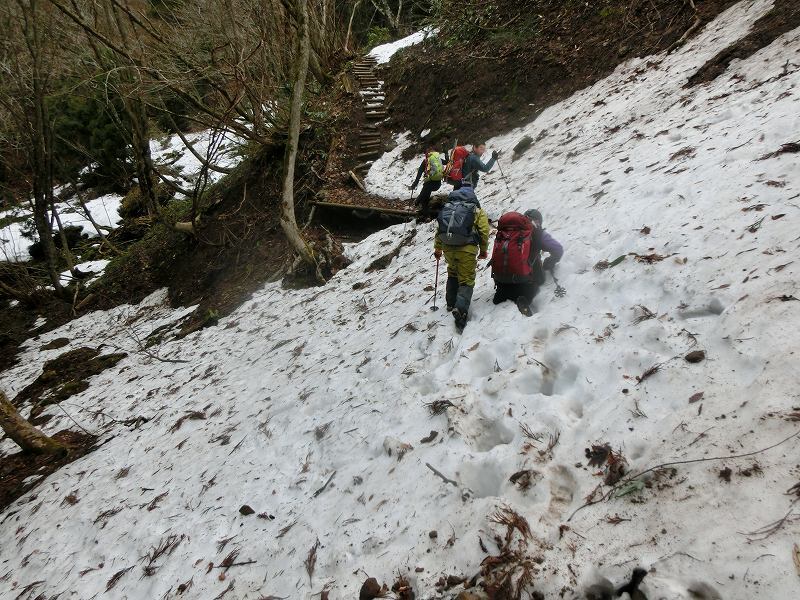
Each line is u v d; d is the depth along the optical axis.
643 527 2.28
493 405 3.54
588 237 4.88
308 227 12.18
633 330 3.42
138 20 12.95
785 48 6.20
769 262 3.18
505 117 11.77
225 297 12.07
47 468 7.36
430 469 3.27
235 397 6.41
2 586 4.89
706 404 2.61
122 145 20.25
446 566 2.67
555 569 2.33
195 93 14.04
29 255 19.88
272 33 15.20
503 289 4.53
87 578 4.27
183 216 16.30
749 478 2.16
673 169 5.21
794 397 2.34
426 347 4.76
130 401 8.42
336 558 3.07
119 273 16.53
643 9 10.23
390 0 31.20
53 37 14.64
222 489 4.48
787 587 1.77
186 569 3.78
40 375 11.46
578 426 3.02
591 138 8.09
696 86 7.09
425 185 9.20
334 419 4.52
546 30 12.56
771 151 4.39
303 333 7.41
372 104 16.02
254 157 15.66
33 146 15.09
